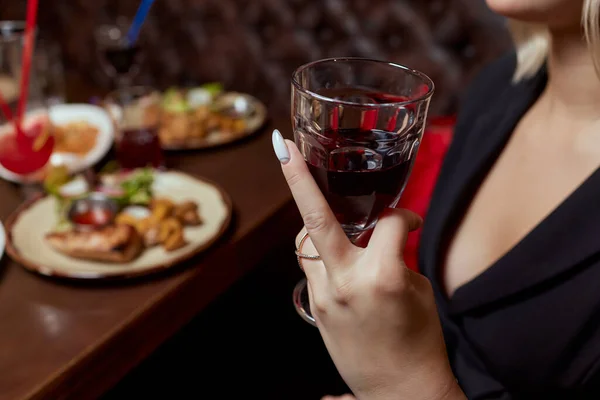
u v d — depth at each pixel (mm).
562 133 722
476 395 713
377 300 463
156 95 1040
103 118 1154
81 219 819
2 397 585
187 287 752
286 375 1211
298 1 1517
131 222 817
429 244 778
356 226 500
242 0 1599
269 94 1669
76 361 627
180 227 804
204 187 918
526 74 803
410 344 484
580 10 612
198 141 1081
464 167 791
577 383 647
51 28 1930
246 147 1092
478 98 887
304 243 516
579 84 698
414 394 496
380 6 1407
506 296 667
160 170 990
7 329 664
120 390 1139
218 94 1332
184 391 1151
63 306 698
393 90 490
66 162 976
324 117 449
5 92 987
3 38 1021
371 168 456
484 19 1285
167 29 1743
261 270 1409
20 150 896
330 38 1515
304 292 654
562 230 638
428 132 1128
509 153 767
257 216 866
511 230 720
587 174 688
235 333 1317
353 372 504
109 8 1803
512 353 673
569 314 635
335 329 493
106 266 758
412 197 1079
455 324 729
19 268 756
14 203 896
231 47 1671
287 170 452
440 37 1350
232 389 1168
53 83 1265
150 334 712
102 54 1317
